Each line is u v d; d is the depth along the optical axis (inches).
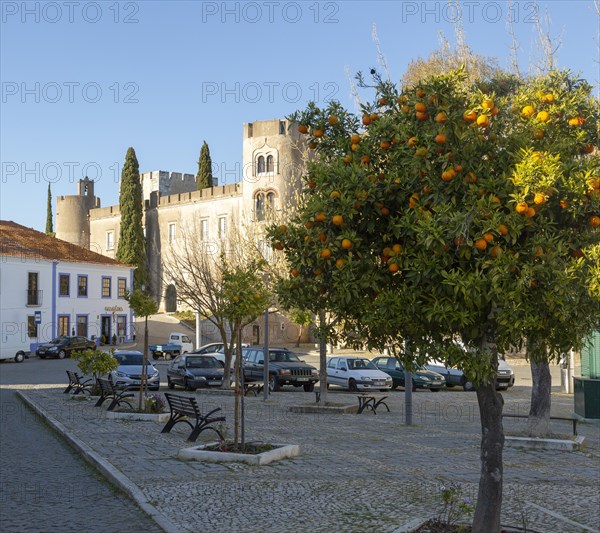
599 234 258.4
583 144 290.5
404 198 260.7
